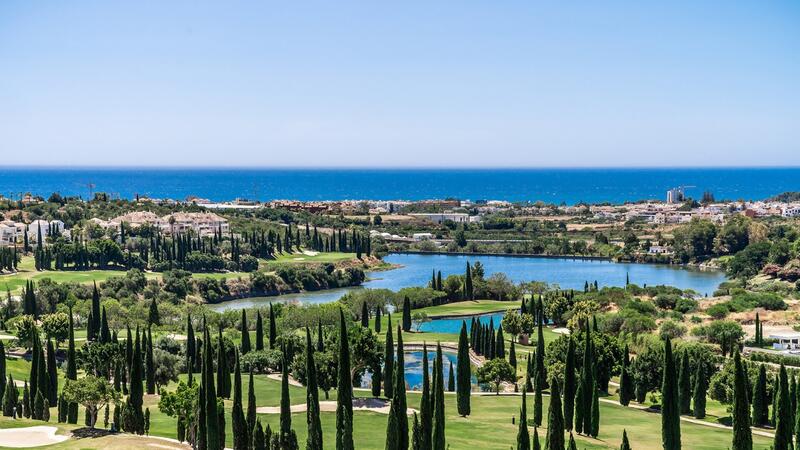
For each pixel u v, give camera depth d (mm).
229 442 126438
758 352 196750
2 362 144125
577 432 134625
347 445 113125
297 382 167000
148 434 127500
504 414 146500
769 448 121750
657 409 155375
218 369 149000
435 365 119250
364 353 150500
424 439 116625
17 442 117250
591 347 138500
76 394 126188
